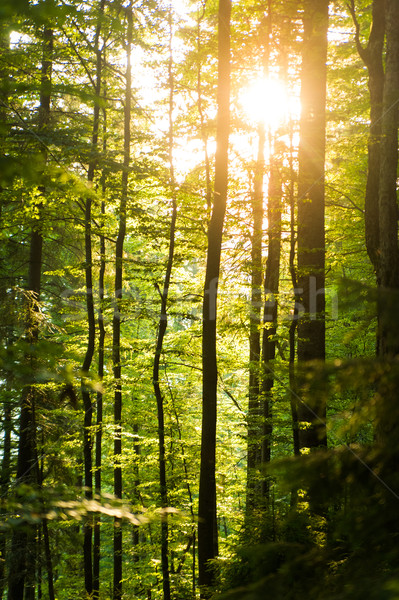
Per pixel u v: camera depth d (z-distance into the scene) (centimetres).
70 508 210
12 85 213
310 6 1264
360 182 1612
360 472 166
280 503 698
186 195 1257
